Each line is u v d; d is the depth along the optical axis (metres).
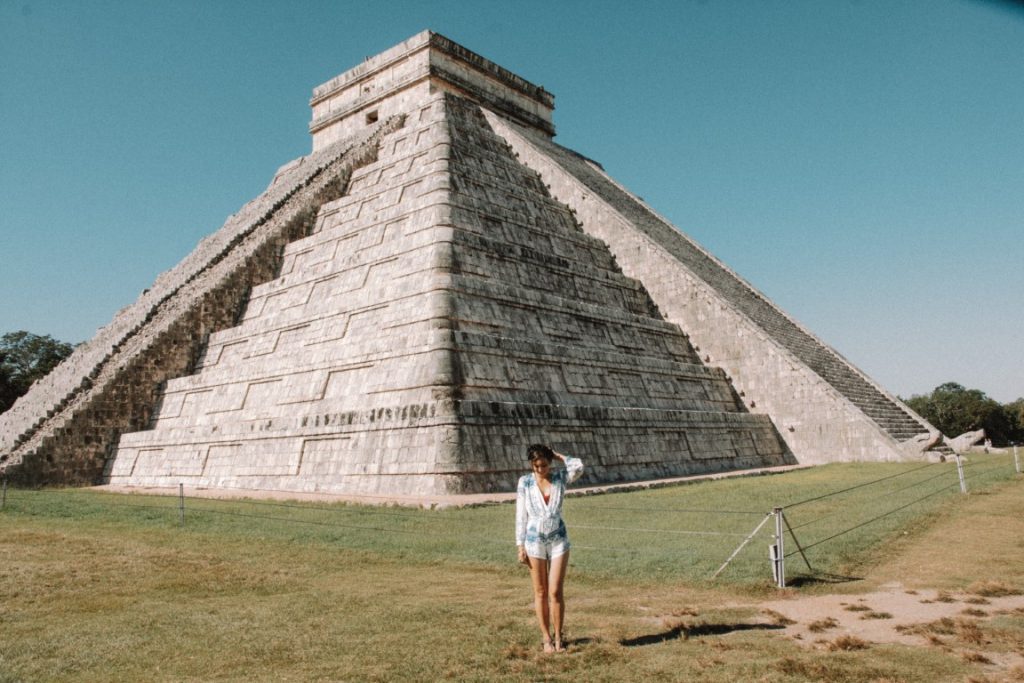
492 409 22.81
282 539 14.91
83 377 33.38
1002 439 81.50
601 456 25.80
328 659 7.38
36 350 67.12
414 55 48.34
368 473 22.58
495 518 16.38
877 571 10.84
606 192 46.69
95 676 6.98
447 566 12.18
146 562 12.78
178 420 32.19
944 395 84.19
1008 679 6.36
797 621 8.43
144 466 30.53
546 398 25.70
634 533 14.20
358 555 13.19
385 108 49.75
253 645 7.88
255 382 29.86
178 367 34.78
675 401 32.91
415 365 23.88
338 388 26.33
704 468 30.08
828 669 6.70
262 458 26.08
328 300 29.95
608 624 8.43
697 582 10.42
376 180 39.47
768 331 37.78
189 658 7.48
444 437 21.44
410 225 30.41
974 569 10.66
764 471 29.50
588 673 6.80
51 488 29.61
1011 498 17.61
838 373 38.81
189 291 37.94
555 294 32.53
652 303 39.59
